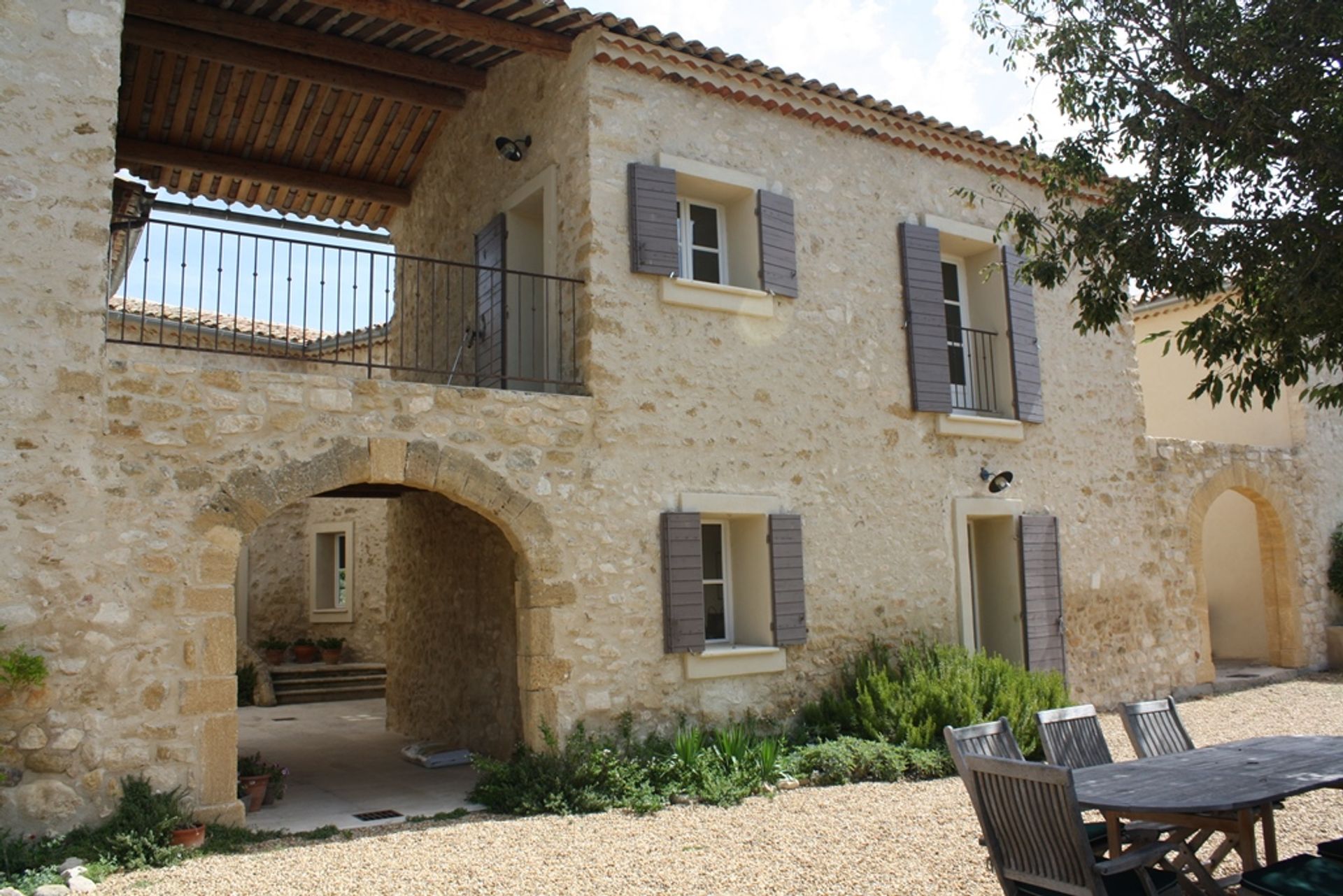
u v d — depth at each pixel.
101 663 5.69
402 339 10.60
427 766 8.44
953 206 9.66
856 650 8.45
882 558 8.69
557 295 7.88
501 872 5.21
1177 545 11.09
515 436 7.07
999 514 9.45
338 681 13.77
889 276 9.10
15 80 5.81
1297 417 13.07
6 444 5.57
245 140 9.47
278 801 7.14
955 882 4.94
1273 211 5.65
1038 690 8.29
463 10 7.34
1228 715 9.66
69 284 5.82
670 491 7.64
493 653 8.54
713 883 5.00
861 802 6.59
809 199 8.71
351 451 6.51
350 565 15.03
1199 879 4.01
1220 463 11.84
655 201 7.74
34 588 5.56
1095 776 4.40
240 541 6.14
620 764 6.86
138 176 9.77
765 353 8.25
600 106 7.68
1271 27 5.46
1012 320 9.77
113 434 5.87
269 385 6.34
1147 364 14.83
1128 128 5.97
